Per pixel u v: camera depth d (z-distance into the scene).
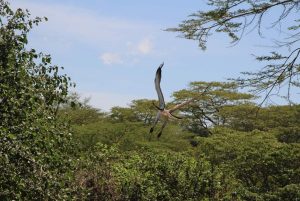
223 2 9.68
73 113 44.34
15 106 8.05
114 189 14.95
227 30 9.99
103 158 15.14
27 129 8.06
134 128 41.97
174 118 8.59
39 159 8.27
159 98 8.67
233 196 16.59
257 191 18.14
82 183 13.67
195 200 15.98
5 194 8.00
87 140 35.97
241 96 40.84
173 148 40.25
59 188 8.79
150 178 15.81
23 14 8.57
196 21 9.98
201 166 16.42
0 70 8.07
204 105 40.31
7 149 7.87
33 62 8.67
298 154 19.08
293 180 18.94
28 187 8.32
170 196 15.80
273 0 9.62
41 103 8.65
